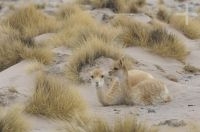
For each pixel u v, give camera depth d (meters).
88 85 47.19
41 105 37.16
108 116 36.62
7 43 56.66
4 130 32.19
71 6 82.31
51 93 38.03
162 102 41.34
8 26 66.94
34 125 35.06
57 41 60.19
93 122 30.61
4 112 34.12
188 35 77.62
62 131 32.22
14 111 33.94
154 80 41.62
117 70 40.81
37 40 63.12
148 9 93.25
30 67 49.50
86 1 97.81
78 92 40.81
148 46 60.50
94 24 69.88
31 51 53.94
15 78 47.94
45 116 36.75
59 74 49.03
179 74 54.56
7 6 108.44
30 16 73.56
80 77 48.16
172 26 79.50
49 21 72.88
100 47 52.47
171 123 32.62
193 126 30.56
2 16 88.75
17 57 54.16
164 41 60.72
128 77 41.66
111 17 79.62
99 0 90.44
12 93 41.16
